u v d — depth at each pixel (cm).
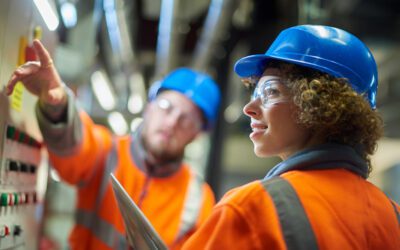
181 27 368
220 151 473
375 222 100
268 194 96
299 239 92
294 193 96
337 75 103
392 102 516
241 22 392
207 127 221
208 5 342
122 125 618
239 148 666
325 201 96
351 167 105
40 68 138
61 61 285
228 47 423
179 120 204
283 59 106
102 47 380
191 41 388
